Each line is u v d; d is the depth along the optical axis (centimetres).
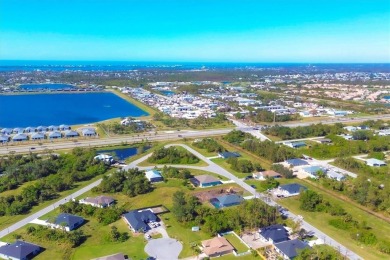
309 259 8694
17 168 15012
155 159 17338
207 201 12800
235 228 10581
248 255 9244
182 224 10906
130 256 9144
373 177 15012
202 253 9275
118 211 11550
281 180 14850
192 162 17025
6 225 10856
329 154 18188
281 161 17362
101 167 15775
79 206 11781
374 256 9144
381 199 12144
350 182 14275
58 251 9394
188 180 14812
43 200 12744
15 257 8881
